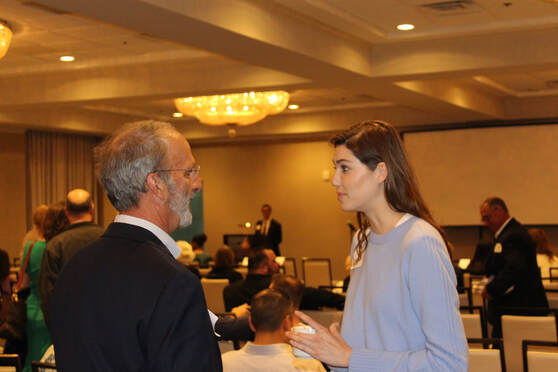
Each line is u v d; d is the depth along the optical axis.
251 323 2.93
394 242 1.76
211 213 15.30
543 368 3.07
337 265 14.23
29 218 12.45
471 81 9.95
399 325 1.71
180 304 1.40
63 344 1.48
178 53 8.06
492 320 5.60
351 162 1.80
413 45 7.63
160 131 1.59
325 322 4.67
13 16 6.26
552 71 9.52
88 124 12.39
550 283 7.60
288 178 14.69
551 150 11.64
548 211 11.65
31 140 12.53
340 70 7.36
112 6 4.90
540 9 6.50
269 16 6.10
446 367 1.58
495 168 12.00
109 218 14.03
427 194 12.43
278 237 12.70
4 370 3.03
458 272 6.54
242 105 9.71
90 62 8.48
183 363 1.36
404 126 12.62
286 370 2.83
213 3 5.44
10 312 4.98
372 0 6.12
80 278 1.49
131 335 1.39
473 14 6.65
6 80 9.23
